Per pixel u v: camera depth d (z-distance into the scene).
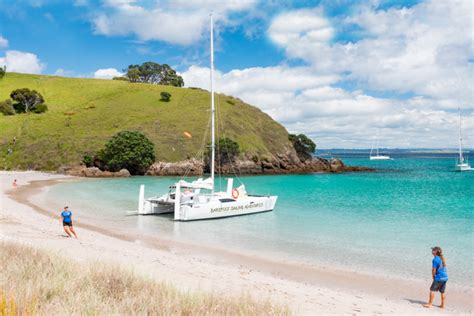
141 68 179.12
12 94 118.12
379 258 19.95
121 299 8.61
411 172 107.88
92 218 31.34
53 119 110.88
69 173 82.31
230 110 124.00
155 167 89.56
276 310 8.82
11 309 6.57
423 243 23.44
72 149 92.38
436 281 12.85
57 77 154.00
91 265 11.26
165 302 8.28
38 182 64.00
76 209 35.78
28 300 7.30
